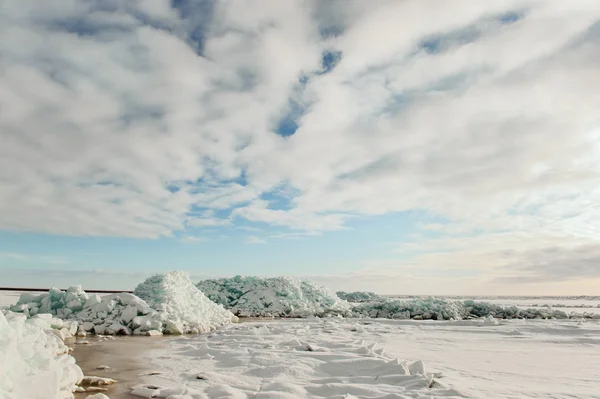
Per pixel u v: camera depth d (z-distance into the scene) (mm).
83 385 5543
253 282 27562
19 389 3693
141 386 5430
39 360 4625
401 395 4703
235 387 5434
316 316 22453
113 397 5012
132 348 9406
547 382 5918
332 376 6113
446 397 4793
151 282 16953
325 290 28312
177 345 10000
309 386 5309
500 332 13086
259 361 7035
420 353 8703
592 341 10836
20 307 13156
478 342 10789
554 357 8328
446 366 7184
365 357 6816
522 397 4891
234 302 25766
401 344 10219
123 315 13102
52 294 13984
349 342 9375
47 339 7965
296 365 6551
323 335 11672
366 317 21719
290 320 19828
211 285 28375
